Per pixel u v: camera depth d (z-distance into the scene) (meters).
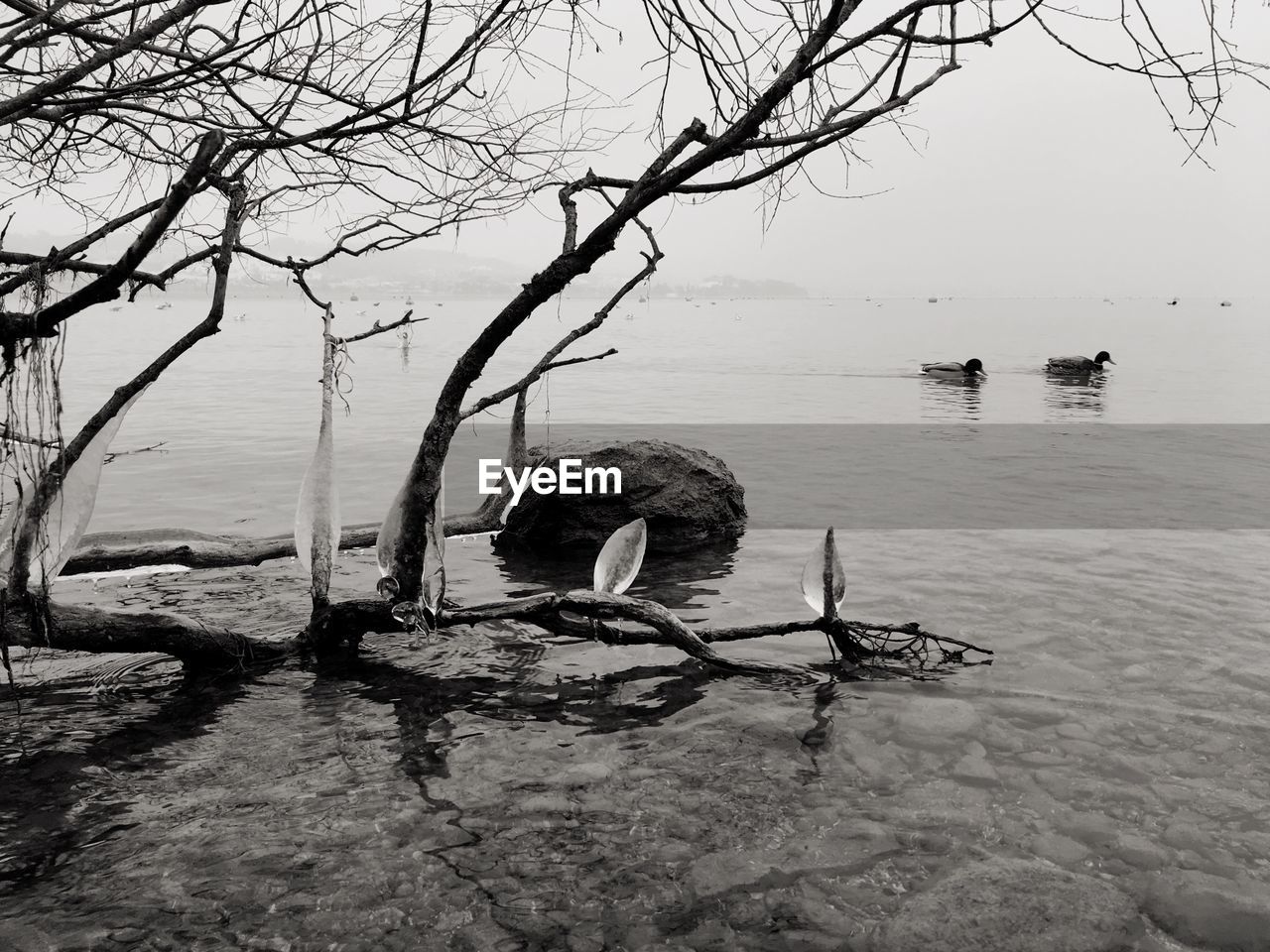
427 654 5.82
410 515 5.22
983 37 3.30
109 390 23.02
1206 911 3.14
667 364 34.50
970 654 5.62
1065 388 25.61
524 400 6.82
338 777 4.13
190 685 5.25
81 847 3.54
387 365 32.94
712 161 3.54
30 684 5.25
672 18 3.62
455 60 3.37
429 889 3.29
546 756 4.35
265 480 11.68
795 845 3.56
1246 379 28.20
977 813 3.78
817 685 5.21
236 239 3.85
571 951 2.96
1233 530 9.08
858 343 50.97
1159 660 5.44
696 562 8.09
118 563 6.31
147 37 2.65
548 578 7.62
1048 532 9.06
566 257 4.20
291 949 2.96
